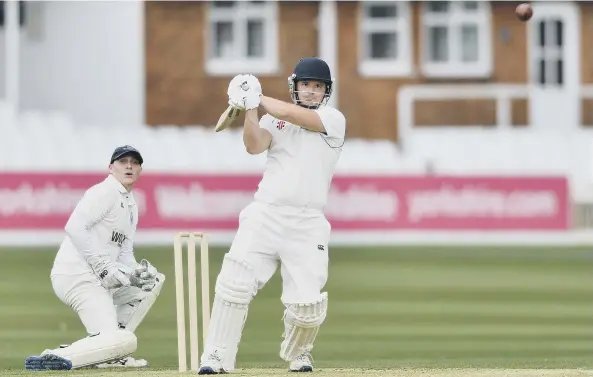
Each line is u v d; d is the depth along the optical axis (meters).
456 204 77.88
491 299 54.75
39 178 75.94
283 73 93.88
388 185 77.69
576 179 82.38
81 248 29.78
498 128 88.31
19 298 53.62
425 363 34.19
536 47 94.25
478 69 94.25
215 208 77.00
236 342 26.45
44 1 91.25
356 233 77.56
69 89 91.94
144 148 81.75
